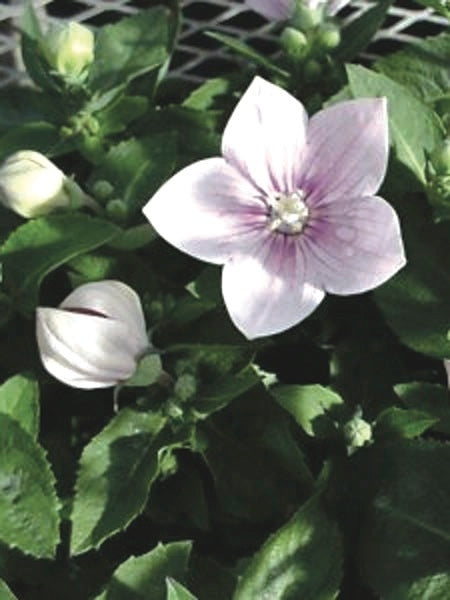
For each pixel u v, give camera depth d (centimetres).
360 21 49
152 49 49
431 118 46
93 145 48
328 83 48
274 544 41
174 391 43
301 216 42
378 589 42
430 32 56
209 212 42
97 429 45
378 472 43
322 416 43
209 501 44
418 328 44
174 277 46
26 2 50
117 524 41
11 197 44
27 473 41
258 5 48
